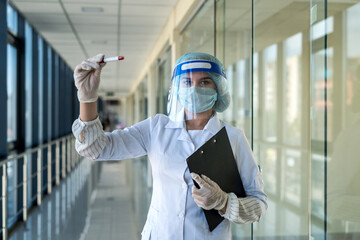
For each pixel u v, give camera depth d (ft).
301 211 12.16
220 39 8.63
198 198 3.16
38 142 17.71
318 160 3.98
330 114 7.89
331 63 7.61
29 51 17.31
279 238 11.27
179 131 3.60
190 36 12.62
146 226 3.60
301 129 12.17
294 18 10.37
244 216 3.31
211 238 3.38
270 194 13.08
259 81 13.41
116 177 21.58
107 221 12.25
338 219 4.59
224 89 3.67
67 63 29.09
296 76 12.05
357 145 4.98
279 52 12.45
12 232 11.20
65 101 28.68
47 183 18.63
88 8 13.96
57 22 16.10
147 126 3.76
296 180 12.48
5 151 11.49
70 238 10.58
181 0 12.62
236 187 3.51
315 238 4.02
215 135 3.46
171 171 3.45
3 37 11.46
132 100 59.47
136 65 30.48
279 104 13.20
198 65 3.53
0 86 11.44
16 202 13.94
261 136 13.82
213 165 3.38
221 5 8.54
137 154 3.74
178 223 3.37
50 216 13.00
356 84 7.52
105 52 24.16
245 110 8.37
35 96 17.63
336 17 6.72
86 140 3.38
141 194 16.53
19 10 14.23
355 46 7.40
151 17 15.43
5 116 11.51
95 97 3.38
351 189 4.83
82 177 21.67
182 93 3.54
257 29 10.93
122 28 17.33
